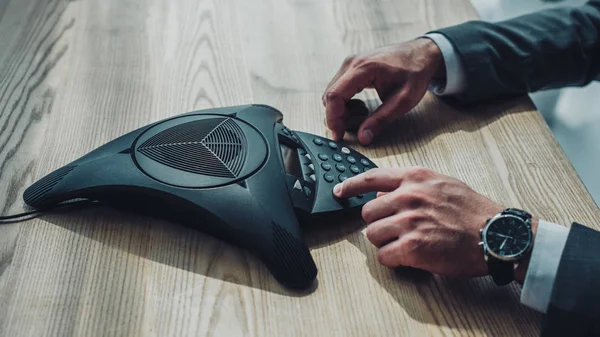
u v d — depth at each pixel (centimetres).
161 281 72
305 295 71
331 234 80
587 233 72
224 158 78
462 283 75
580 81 112
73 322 66
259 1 125
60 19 116
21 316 66
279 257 72
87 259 74
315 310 70
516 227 73
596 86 162
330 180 83
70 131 91
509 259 71
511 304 73
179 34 114
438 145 95
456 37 102
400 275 75
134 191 76
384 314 70
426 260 73
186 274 73
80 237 76
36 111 94
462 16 124
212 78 104
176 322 67
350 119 98
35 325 66
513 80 104
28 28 113
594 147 149
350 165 86
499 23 107
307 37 116
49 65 104
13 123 92
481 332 69
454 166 91
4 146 88
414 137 97
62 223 78
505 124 100
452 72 101
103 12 119
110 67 105
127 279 72
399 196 77
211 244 77
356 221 82
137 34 114
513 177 89
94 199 79
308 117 98
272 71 107
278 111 92
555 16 108
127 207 80
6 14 116
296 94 102
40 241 75
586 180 142
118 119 94
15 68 103
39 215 79
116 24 116
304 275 72
